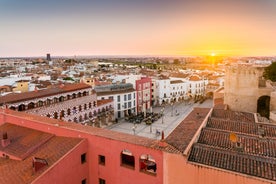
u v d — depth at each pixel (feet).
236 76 185.68
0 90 282.36
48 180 83.92
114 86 337.72
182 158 79.92
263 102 190.39
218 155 82.64
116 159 94.53
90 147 101.19
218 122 129.90
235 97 188.14
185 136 99.86
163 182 84.53
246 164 76.79
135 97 355.97
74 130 105.40
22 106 190.39
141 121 310.86
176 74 523.70
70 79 412.98
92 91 273.33
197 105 420.77
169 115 349.82
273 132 118.21
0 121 137.69
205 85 504.84
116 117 327.88
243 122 128.16
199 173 77.71
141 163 93.09
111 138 95.09
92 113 272.10
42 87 291.99
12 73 480.23
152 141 93.45
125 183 93.45
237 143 97.86
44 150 99.50
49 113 213.25
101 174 99.55
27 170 86.43
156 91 425.28
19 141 111.96
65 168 91.25
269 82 211.00
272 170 72.79
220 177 74.74
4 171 89.15
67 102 233.35
